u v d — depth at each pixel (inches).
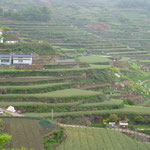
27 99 3875.5
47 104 3799.2
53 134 2915.8
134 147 2994.6
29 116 3243.1
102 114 3818.9
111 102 4210.1
